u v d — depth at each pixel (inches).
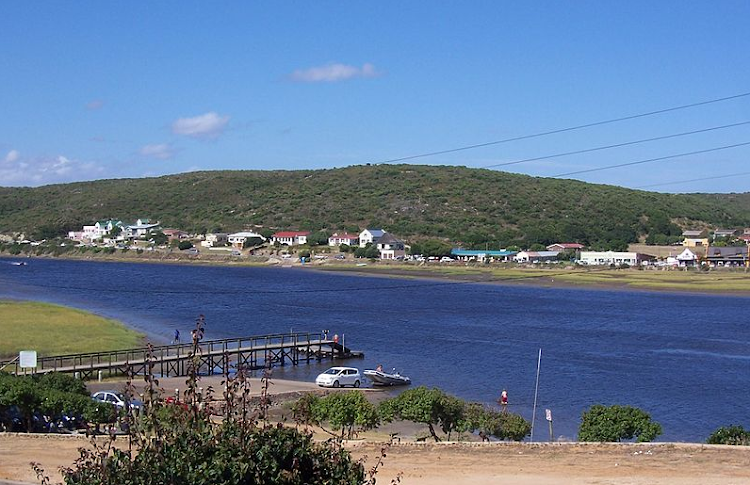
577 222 7519.7
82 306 3961.6
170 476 413.1
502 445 987.3
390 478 820.6
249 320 3553.2
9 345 2448.3
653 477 822.5
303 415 813.2
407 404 1255.5
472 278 5679.1
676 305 4298.7
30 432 1161.4
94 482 424.8
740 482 799.1
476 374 2265.0
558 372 2295.8
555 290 5152.6
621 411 1181.1
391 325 3437.5
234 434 436.5
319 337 2844.5
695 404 1872.5
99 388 1852.9
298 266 7111.2
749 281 5295.3
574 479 817.5
